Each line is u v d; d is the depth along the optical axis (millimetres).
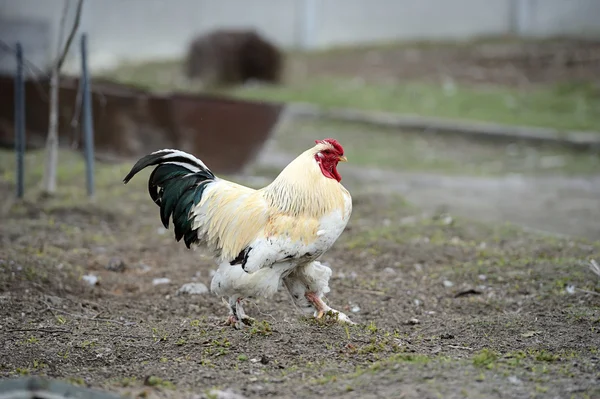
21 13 22797
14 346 5633
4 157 12352
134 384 4777
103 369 5191
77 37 18484
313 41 25000
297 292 6184
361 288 7312
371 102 18656
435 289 7246
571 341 5578
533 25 24594
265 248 5637
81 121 11695
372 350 5441
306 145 15703
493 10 24797
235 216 5848
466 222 9570
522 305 6625
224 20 24969
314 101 18719
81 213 9531
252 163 12055
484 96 19281
